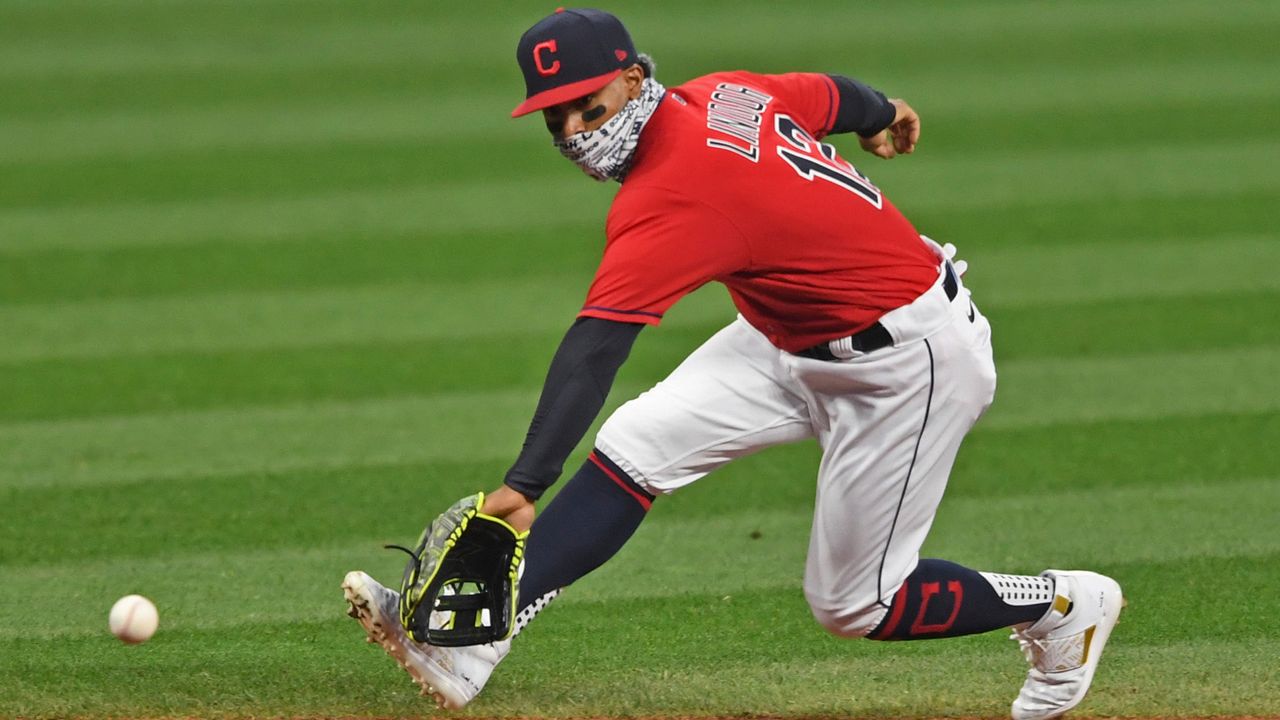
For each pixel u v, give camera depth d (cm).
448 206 3738
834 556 1340
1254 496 2038
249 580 1800
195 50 5619
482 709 1473
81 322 2914
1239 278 3081
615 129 1205
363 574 1341
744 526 1977
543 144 4334
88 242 3459
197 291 3109
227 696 1502
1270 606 1694
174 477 2142
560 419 1161
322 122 4581
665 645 1623
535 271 3231
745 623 1680
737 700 1491
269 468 2178
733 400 1382
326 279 3189
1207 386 2492
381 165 4119
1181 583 1762
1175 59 5197
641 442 1386
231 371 2633
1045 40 5544
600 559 1405
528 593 1377
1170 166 3966
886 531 1322
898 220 1272
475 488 2102
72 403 2472
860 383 1277
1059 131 4338
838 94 1395
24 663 1572
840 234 1224
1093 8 6088
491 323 2892
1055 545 1888
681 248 1170
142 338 2816
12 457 2222
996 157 4091
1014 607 1368
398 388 2542
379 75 5219
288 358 2702
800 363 1302
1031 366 2611
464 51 5566
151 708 1476
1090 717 1448
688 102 1257
